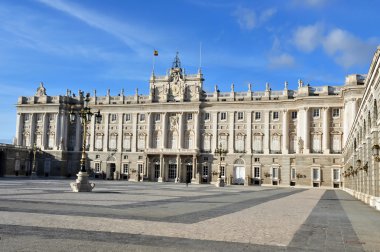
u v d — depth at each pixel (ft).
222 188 278.67
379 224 81.46
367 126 143.74
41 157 446.60
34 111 454.81
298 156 369.71
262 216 91.40
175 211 96.94
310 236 63.41
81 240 53.83
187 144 417.28
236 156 397.39
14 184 224.33
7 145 401.70
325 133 363.35
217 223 75.82
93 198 131.64
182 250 49.29
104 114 444.55
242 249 51.13
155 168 422.00
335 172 357.82
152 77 433.48
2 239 52.80
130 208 100.89
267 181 386.11
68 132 451.53
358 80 332.39
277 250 51.37
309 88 371.76
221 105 406.82
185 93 419.95
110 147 439.63
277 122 388.98
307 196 200.03
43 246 49.06
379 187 122.01
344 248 54.19
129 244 52.08
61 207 96.68
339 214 102.01
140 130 431.43
